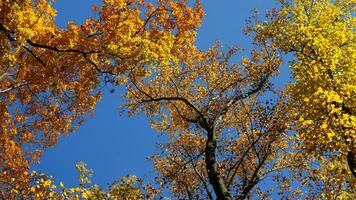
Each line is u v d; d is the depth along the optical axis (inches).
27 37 502.6
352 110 553.9
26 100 692.7
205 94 764.0
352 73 578.6
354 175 534.0
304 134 516.1
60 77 625.6
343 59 624.1
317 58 636.7
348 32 744.3
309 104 517.3
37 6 590.9
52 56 607.2
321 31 732.7
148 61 572.4
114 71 581.0
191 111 757.3
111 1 606.9
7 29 500.1
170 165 744.3
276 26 768.3
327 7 794.2
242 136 729.0
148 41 578.2
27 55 626.2
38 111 708.7
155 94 773.3
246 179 642.2
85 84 644.1
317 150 512.4
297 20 776.9
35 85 664.4
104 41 590.9
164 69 691.4
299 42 713.6
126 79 602.9
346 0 808.9
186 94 773.9
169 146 756.6
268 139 658.8
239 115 730.8
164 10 653.3
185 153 743.1
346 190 561.6
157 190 606.9
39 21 571.2
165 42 631.8
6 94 689.6
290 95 649.0
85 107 705.0
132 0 622.5
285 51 729.6
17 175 582.2
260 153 674.8
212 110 699.4
